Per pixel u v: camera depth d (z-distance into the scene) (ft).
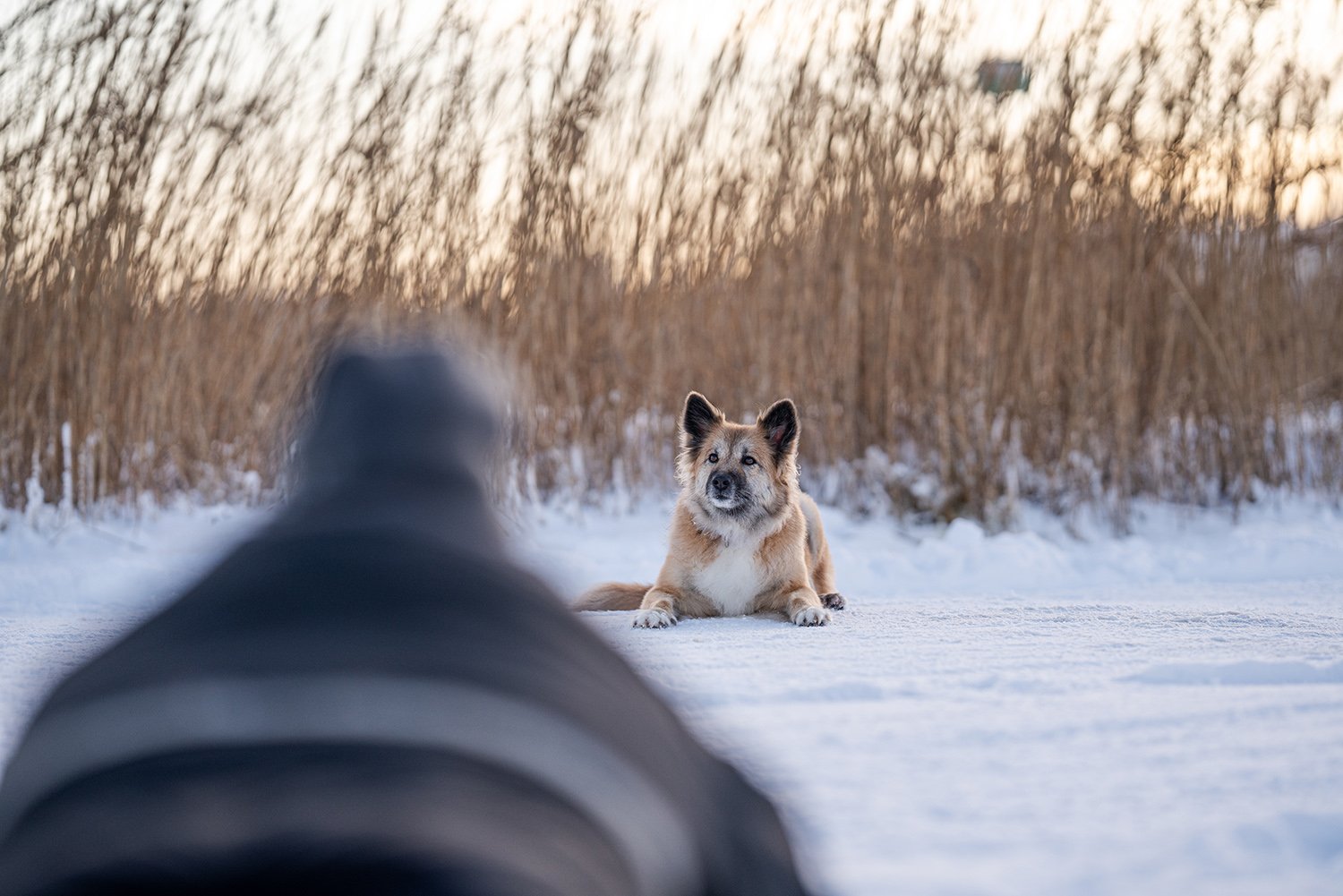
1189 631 18.53
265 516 2.87
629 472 34.35
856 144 34.55
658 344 34.35
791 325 34.91
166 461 30.96
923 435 34.53
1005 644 17.17
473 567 2.66
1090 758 9.97
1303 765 9.66
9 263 29.25
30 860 1.96
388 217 31.78
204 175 30.48
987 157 35.06
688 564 22.65
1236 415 35.14
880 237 34.55
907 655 15.96
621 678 2.90
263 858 1.90
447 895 1.90
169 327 30.78
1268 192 35.55
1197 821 8.14
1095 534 33.01
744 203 34.86
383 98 31.50
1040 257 34.19
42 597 23.31
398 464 2.81
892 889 6.73
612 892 2.22
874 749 10.28
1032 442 34.42
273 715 2.16
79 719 2.21
